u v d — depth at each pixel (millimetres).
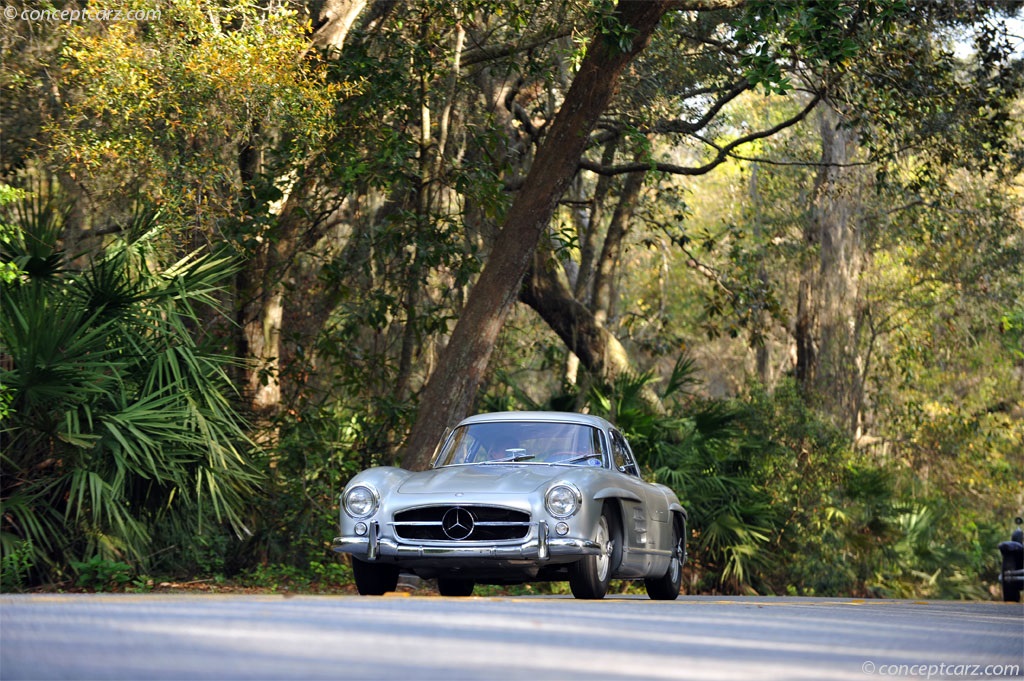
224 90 29547
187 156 30656
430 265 36375
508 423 21500
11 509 22969
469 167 36344
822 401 62625
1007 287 67750
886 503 50031
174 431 24797
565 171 32250
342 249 42469
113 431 23438
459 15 36062
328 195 40438
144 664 6008
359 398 39031
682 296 80812
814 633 10180
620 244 54750
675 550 23484
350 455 35156
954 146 40812
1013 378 78812
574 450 20750
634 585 40281
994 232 61469
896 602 24703
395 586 19875
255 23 30219
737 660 7359
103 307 24656
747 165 70562
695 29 45062
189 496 25484
